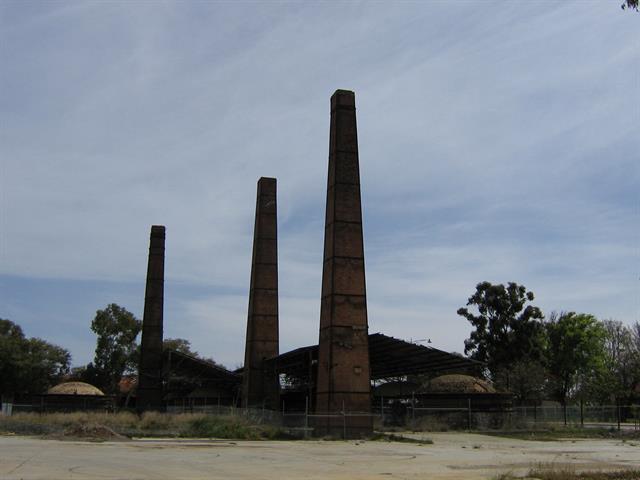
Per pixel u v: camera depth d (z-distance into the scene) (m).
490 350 78.00
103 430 32.66
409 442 34.72
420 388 59.62
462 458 24.20
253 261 60.00
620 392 60.31
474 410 51.47
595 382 67.31
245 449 26.78
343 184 42.00
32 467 17.16
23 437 31.38
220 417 40.50
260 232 59.34
